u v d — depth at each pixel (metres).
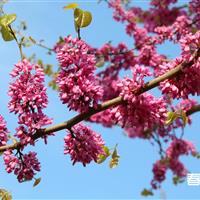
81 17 4.49
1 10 4.99
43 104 4.41
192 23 10.91
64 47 4.48
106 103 4.43
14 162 4.49
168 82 4.49
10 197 5.44
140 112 4.51
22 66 4.51
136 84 4.42
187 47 4.38
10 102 4.44
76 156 4.52
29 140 4.35
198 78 4.41
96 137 4.59
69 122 4.38
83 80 4.36
